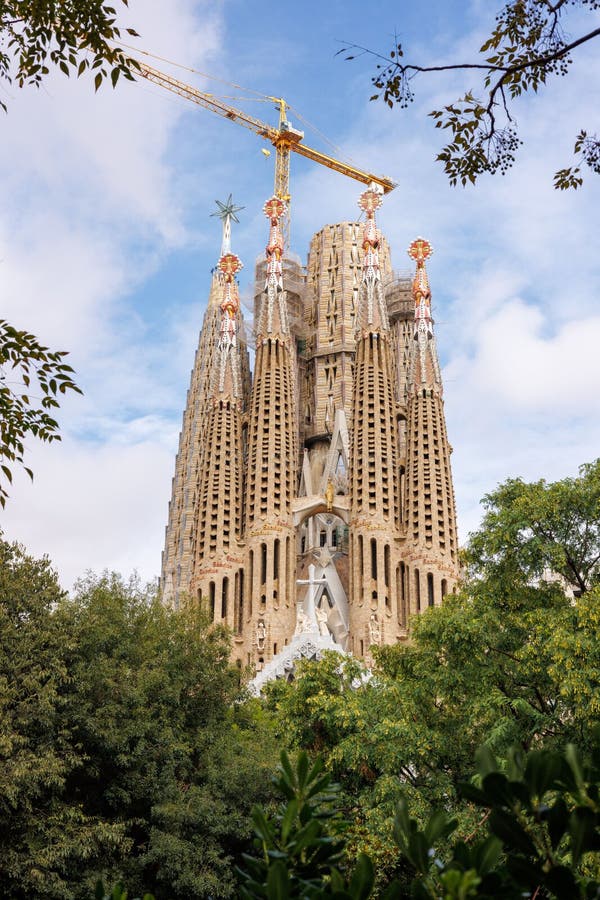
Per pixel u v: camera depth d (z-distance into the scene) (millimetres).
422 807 37750
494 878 7309
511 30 18125
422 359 119375
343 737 47531
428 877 7793
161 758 41156
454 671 40906
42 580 40375
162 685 43906
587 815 7539
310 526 119938
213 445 116688
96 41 18906
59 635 38688
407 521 111188
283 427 117375
